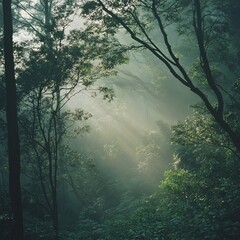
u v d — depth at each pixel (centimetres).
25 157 1820
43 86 1570
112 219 1964
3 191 1312
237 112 1612
